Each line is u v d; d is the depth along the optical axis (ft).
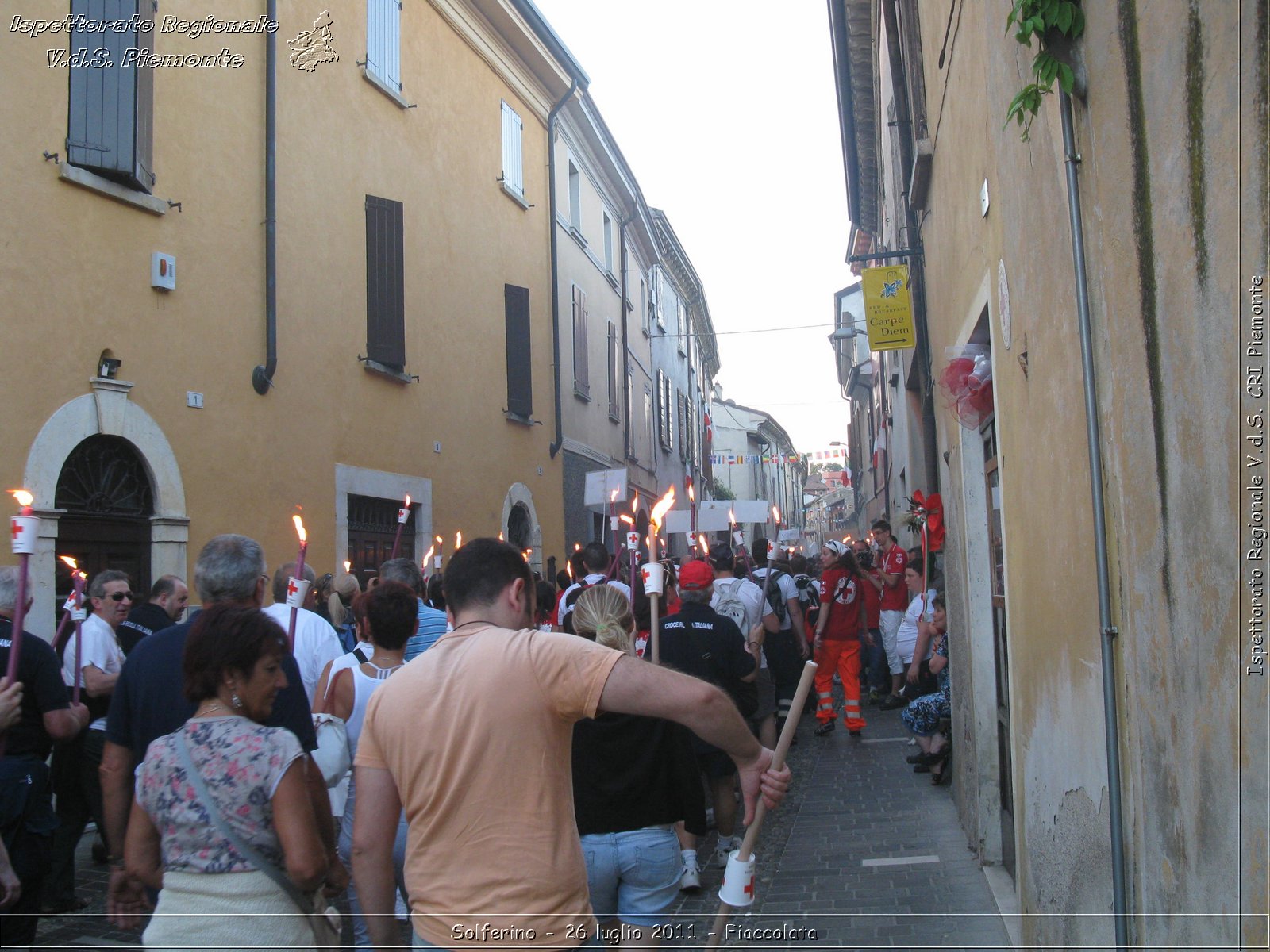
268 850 9.45
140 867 10.20
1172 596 8.02
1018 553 14.90
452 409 48.24
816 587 46.19
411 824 8.38
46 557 24.75
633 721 12.30
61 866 19.54
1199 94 7.05
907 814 25.62
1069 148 10.29
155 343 28.86
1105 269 9.50
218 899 9.25
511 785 8.13
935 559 32.09
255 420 33.09
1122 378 9.12
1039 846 13.94
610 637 14.19
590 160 74.43
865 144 63.00
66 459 25.59
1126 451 9.11
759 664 25.68
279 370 34.47
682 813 12.69
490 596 9.03
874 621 46.57
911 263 32.94
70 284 26.09
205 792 9.39
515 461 55.98
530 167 60.34
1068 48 10.16
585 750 12.35
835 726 40.63
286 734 9.77
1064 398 11.30
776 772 8.70
